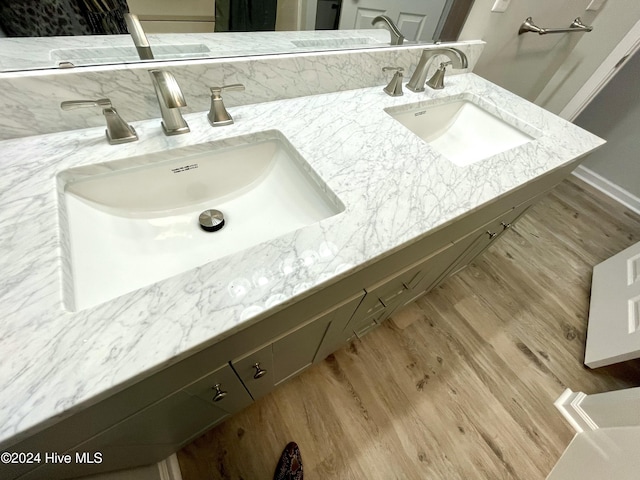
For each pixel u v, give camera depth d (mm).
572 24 1512
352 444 1041
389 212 586
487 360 1304
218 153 703
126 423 485
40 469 429
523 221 2018
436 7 979
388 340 1323
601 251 1871
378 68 963
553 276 1692
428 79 1124
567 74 1842
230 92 756
